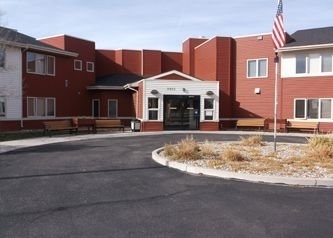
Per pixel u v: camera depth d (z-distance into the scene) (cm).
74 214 725
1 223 670
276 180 1012
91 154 1563
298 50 2898
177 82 2961
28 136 2434
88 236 611
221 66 3256
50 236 609
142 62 3906
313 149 1412
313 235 622
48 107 3067
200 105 3009
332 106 2806
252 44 3173
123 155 1531
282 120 2967
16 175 1102
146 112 2919
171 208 770
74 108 3341
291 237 612
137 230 640
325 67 2838
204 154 1383
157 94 2931
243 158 1303
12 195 866
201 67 3512
